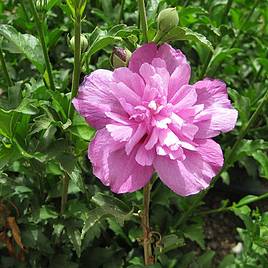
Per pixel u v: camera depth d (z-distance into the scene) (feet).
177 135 0.54
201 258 0.93
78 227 0.79
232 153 0.87
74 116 0.68
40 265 0.87
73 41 0.67
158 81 0.53
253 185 1.13
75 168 0.67
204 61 0.98
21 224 0.82
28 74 1.01
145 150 0.53
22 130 0.68
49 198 0.84
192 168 0.54
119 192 0.54
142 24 0.61
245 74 1.18
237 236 1.09
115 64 0.61
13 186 0.79
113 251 0.92
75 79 0.65
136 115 0.53
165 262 0.87
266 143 0.86
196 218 0.98
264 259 0.89
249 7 1.09
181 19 0.91
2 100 0.71
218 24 1.02
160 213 0.96
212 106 0.57
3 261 0.86
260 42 1.08
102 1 1.03
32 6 0.71
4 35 0.74
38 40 0.76
